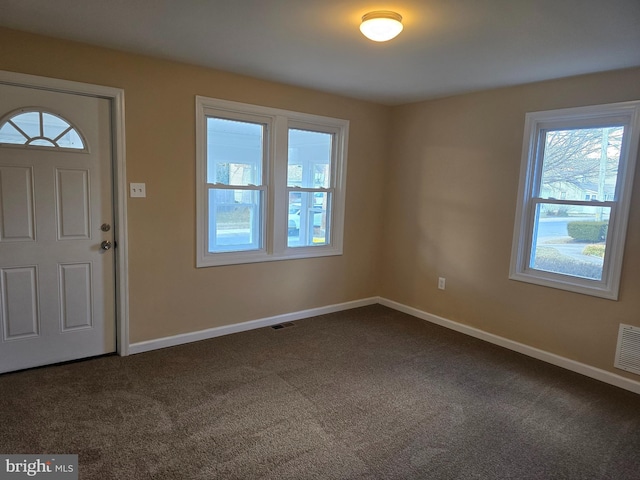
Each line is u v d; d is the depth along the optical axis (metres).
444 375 3.09
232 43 2.72
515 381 3.03
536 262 3.54
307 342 3.64
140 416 2.40
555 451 2.22
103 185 3.03
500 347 3.68
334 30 2.44
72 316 3.04
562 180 3.34
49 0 2.12
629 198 2.89
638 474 2.06
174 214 3.33
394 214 4.67
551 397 2.81
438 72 3.21
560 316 3.31
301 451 2.14
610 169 3.06
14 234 2.76
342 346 3.58
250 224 3.88
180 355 3.27
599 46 2.49
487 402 2.71
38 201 2.81
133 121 3.04
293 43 2.69
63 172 2.87
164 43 2.76
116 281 3.17
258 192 3.89
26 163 2.74
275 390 2.77
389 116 4.64
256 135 3.79
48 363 2.99
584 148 3.19
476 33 2.38
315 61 3.05
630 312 2.94
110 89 2.92
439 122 4.13
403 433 2.34
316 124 4.09
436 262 4.24
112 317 3.21
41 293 2.90
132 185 3.09
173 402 2.57
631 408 2.69
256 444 2.18
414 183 4.42
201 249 3.51
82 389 2.68
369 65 3.09
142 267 3.22
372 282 4.85
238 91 3.51
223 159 3.62
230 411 2.49
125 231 3.10
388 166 4.70
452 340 3.81
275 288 4.04
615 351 3.02
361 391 2.80
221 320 3.72
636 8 1.99
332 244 4.47
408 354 3.46
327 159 4.35
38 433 2.21
